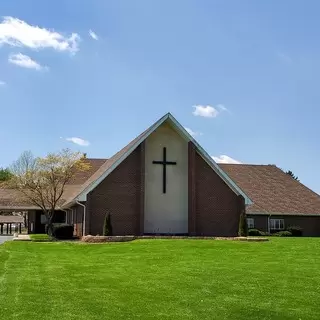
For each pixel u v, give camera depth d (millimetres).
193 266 16750
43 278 14367
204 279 14000
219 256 19703
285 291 12352
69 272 15594
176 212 33719
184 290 12430
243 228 32969
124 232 32000
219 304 10992
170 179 33906
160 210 33531
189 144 33875
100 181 31859
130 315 10000
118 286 12977
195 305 10891
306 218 47156
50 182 42250
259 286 12961
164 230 33406
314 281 13688
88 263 18031
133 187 32469
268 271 15477
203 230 33688
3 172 71250
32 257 20531
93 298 11492
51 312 10188
